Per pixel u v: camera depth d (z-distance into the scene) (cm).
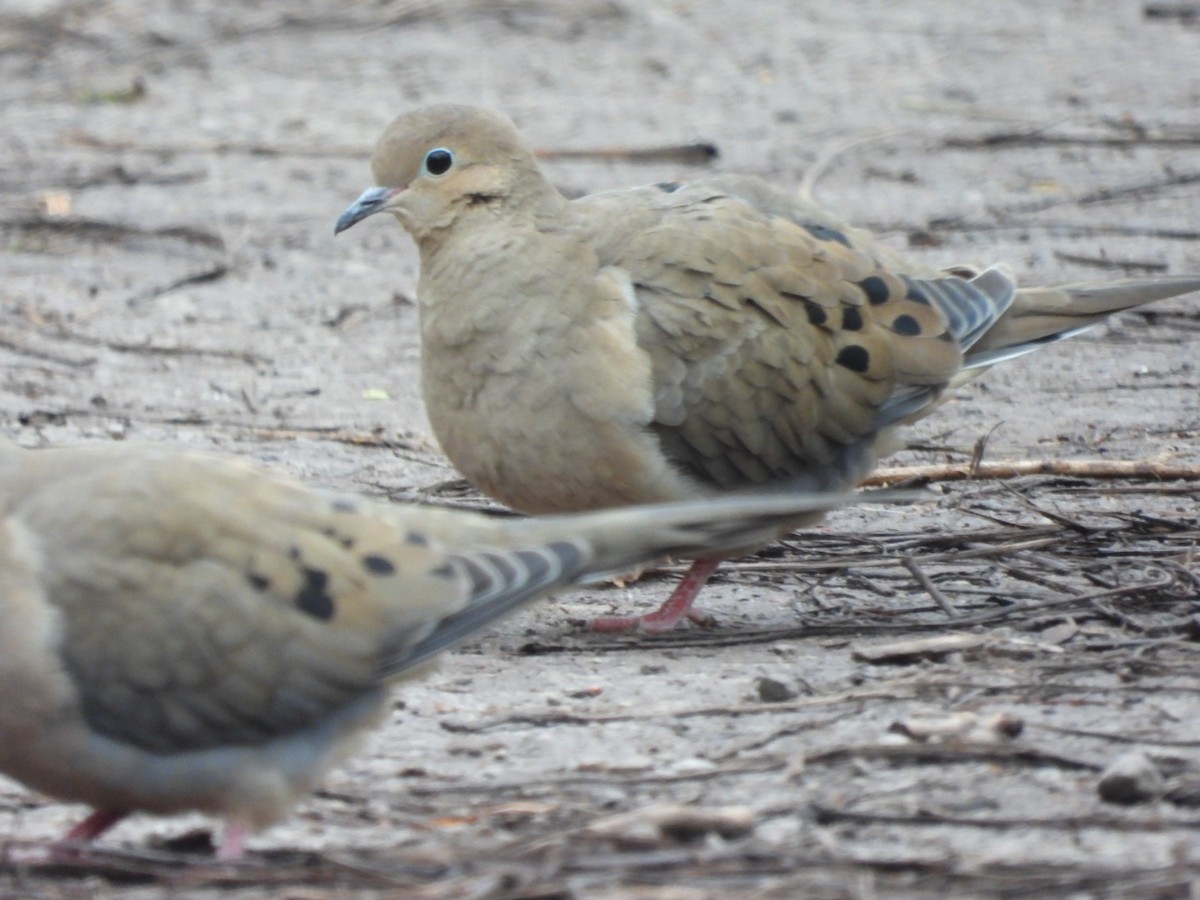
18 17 2978
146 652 820
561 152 2420
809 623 1169
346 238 2155
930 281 1266
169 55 2869
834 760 931
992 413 1628
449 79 2783
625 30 3033
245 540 839
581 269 1154
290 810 863
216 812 857
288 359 1795
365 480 1466
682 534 897
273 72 2806
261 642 832
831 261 1217
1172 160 2394
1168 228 2136
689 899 767
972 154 2442
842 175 2366
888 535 1305
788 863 803
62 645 812
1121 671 1039
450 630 855
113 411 1642
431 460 1520
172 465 850
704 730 988
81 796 850
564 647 1145
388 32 3005
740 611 1207
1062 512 1342
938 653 1082
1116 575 1215
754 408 1173
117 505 830
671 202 1205
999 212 2206
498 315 1146
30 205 2238
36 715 813
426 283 1180
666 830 832
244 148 2461
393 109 2645
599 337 1137
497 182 1175
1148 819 854
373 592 848
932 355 1229
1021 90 2738
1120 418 1602
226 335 1861
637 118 2602
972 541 1282
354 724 863
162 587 823
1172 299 1914
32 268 2052
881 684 1026
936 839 841
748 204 1229
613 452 1144
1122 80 2783
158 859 825
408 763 961
